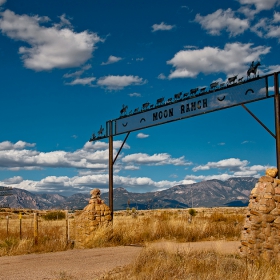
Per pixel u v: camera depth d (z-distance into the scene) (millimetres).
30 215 49281
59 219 43250
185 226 19781
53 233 19844
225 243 16094
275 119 12383
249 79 13211
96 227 17219
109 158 19016
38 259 12797
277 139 12273
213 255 11359
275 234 10070
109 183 18844
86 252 14305
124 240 17109
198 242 17062
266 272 8867
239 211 43812
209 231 19469
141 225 19453
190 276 9125
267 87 12695
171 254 11531
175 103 16078
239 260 10219
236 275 8977
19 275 10188
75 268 11055
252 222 10250
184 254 11562
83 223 17547
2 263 12133
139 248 15102
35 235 15711
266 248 10023
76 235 18172
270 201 10195
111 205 18594
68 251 14766
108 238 16906
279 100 12414
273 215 10156
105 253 13898
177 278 9039
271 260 9898
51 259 12750
